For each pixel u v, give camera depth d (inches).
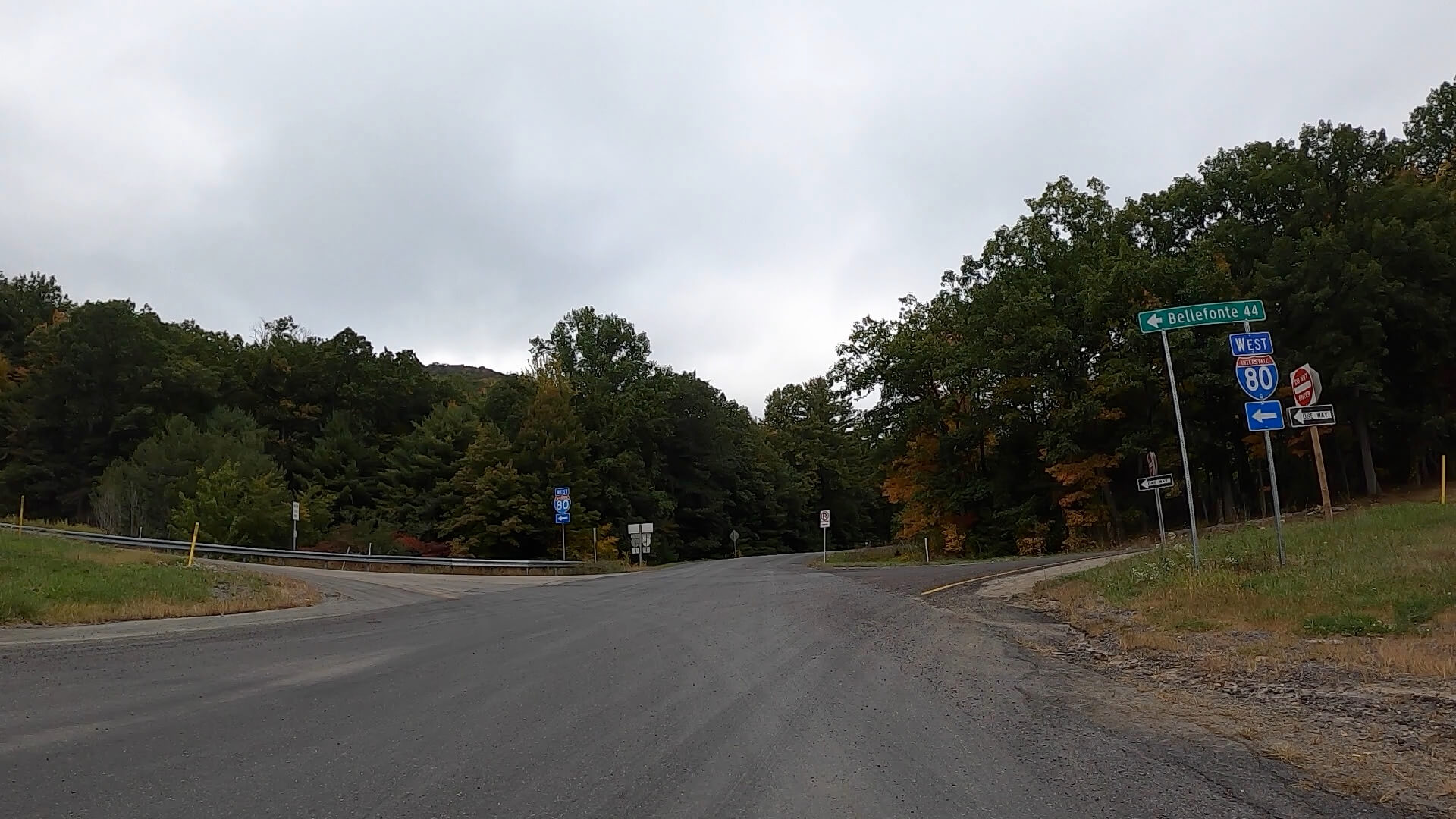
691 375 3019.2
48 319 2790.4
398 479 2336.4
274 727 275.0
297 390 2650.1
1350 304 1284.4
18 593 585.0
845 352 1817.2
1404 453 1454.2
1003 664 383.6
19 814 191.8
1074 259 1593.3
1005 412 1599.4
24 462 2236.7
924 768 228.5
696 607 650.8
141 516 1684.3
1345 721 264.7
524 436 2133.4
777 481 3491.6
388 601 761.0
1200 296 1396.4
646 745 253.4
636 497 2534.5
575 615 612.7
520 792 210.2
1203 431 1427.2
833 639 469.7
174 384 2369.6
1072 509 1549.0
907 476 1824.6
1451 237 1338.6
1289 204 1503.4
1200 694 313.4
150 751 245.6
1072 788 211.0
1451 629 360.5
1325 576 478.0
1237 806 197.0
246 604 672.4
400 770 228.5
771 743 255.0
